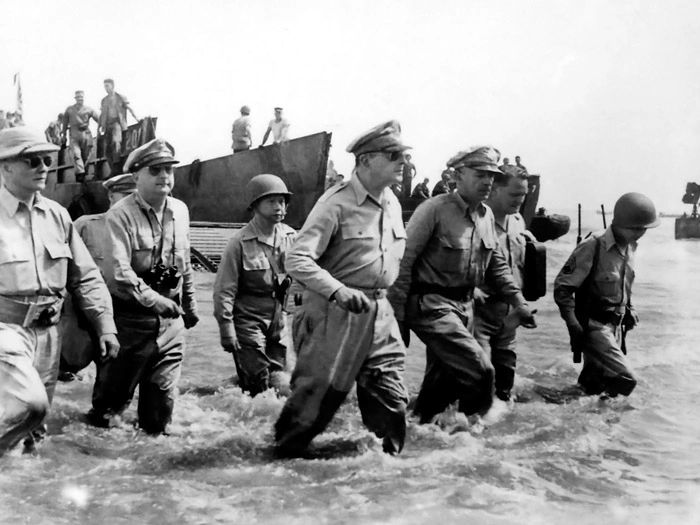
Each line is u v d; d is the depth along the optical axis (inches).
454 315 233.0
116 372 227.0
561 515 168.9
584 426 240.2
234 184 679.7
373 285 201.5
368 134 199.0
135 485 183.3
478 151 229.9
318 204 200.4
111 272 222.4
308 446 210.4
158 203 230.7
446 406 245.3
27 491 177.3
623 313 283.9
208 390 289.0
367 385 203.5
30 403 181.2
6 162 191.0
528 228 571.8
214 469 196.7
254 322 284.7
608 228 279.6
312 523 162.2
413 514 167.5
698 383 301.4
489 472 196.4
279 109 645.9
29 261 192.7
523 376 316.2
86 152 717.3
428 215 231.0
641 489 188.1
